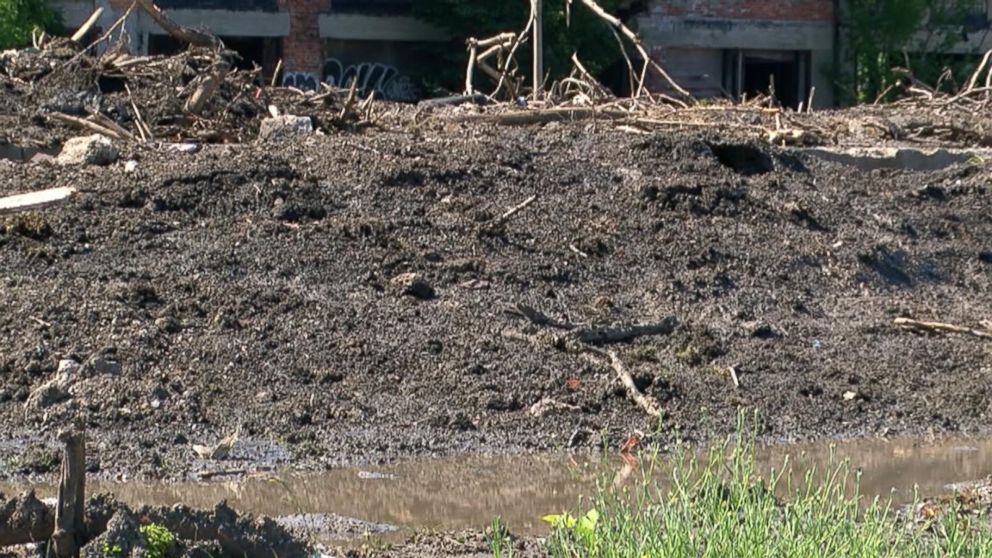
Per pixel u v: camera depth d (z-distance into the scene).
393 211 29.55
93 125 34.06
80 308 23.81
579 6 71.31
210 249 26.64
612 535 14.48
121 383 21.92
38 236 26.28
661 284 28.84
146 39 68.38
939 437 23.52
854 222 33.78
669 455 21.23
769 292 29.56
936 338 28.81
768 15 79.31
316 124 36.47
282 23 71.69
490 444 21.48
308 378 23.09
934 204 36.00
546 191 31.80
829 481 16.38
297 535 15.87
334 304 25.39
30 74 36.84
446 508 18.28
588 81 47.22
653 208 31.84
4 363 22.27
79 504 13.44
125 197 28.06
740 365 25.72
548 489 19.22
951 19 82.06
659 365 25.22
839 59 80.75
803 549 13.95
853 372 26.23
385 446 21.11
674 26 77.25
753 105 48.06
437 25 72.75
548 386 23.67
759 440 22.64
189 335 23.67
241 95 37.62
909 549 14.65
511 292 27.33
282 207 28.39
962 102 51.34
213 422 21.42
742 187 33.72
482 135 35.88
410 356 24.09
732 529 14.32
